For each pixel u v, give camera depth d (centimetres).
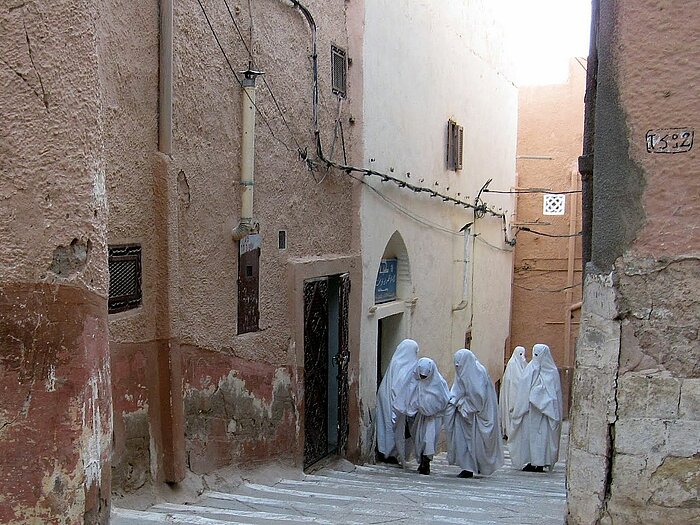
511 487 743
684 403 296
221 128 589
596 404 306
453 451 846
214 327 582
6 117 190
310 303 766
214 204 581
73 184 202
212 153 577
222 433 594
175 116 522
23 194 193
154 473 496
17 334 194
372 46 905
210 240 576
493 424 841
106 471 219
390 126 972
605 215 306
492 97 1481
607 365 304
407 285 1060
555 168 1716
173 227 509
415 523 469
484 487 730
